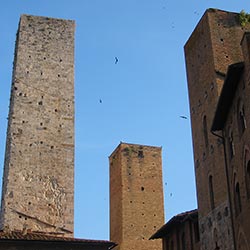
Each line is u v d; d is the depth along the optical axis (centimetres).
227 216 4169
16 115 5584
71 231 5275
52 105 5778
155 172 8200
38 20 6159
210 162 4644
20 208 5184
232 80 3691
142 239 7606
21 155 5419
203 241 4659
